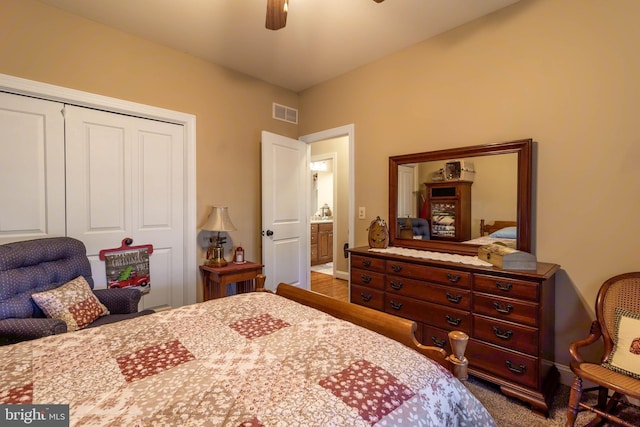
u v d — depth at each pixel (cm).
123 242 261
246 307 154
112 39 248
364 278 256
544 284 174
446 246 251
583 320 194
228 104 321
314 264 595
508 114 222
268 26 168
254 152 345
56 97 225
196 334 122
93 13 229
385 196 300
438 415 87
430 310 216
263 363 100
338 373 93
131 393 83
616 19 181
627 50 178
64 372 94
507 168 219
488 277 190
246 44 274
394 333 128
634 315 157
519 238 213
